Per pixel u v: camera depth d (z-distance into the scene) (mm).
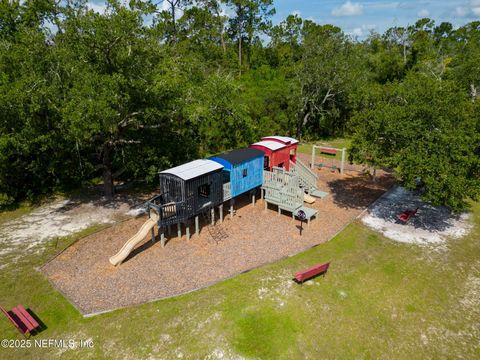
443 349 10391
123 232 17250
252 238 16688
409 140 16234
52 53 16516
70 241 16406
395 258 15008
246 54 60000
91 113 15102
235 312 11586
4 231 17391
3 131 17719
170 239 16609
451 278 13734
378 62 47625
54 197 21797
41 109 17734
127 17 15672
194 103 23297
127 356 9984
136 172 20984
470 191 15070
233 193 18188
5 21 22047
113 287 12984
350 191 23359
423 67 40250
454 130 15547
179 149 23047
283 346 10297
